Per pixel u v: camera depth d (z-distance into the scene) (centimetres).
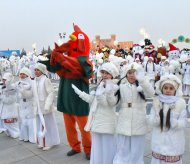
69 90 495
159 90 385
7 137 660
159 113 373
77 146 530
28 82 595
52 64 507
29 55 2691
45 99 541
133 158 409
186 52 1619
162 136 372
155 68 1392
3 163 507
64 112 514
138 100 403
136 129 399
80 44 502
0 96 647
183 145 377
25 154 545
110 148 426
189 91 1277
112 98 402
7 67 2688
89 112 457
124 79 416
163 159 375
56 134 571
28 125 607
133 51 1994
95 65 1662
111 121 421
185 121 370
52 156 528
